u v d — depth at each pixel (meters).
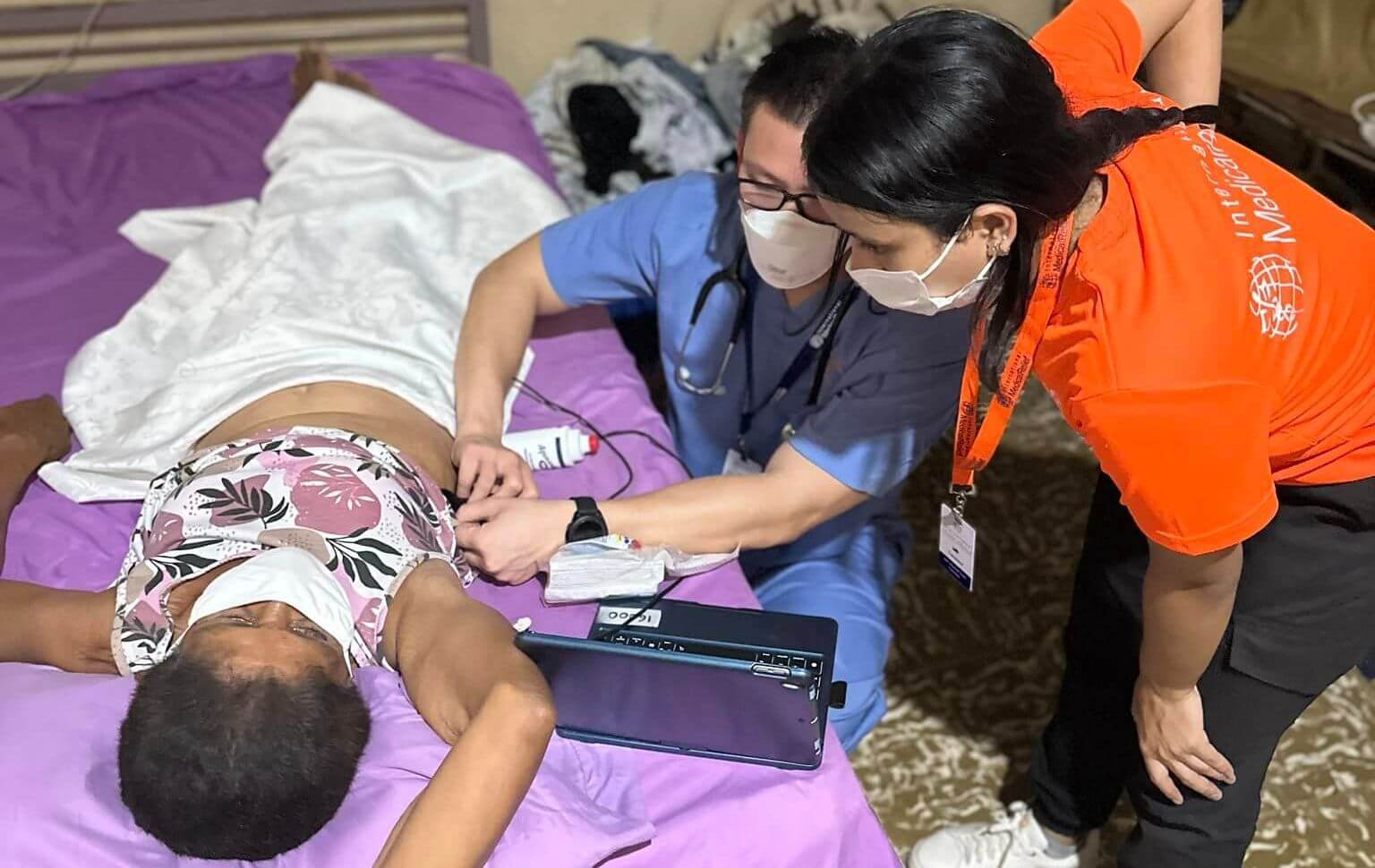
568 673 1.12
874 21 2.95
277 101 2.52
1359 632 1.20
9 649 1.22
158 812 0.99
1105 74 1.14
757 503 1.35
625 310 2.42
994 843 1.67
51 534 1.44
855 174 0.91
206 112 2.45
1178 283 0.96
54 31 2.58
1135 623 1.40
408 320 1.70
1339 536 1.15
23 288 1.91
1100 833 1.75
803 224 1.26
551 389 1.70
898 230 0.95
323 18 2.74
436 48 2.86
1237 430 0.95
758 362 1.53
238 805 0.98
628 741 1.19
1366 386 1.08
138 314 1.76
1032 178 0.91
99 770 1.08
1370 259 1.08
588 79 2.79
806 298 1.43
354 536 1.26
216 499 1.29
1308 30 2.75
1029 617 2.14
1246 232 1.01
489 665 1.07
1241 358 0.97
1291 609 1.19
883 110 0.89
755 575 1.68
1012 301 1.02
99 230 2.07
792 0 2.99
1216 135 1.13
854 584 1.60
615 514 1.34
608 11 2.93
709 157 2.66
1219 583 1.05
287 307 1.70
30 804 1.04
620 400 1.69
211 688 1.02
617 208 1.59
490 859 1.04
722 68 2.78
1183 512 0.97
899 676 2.02
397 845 0.97
